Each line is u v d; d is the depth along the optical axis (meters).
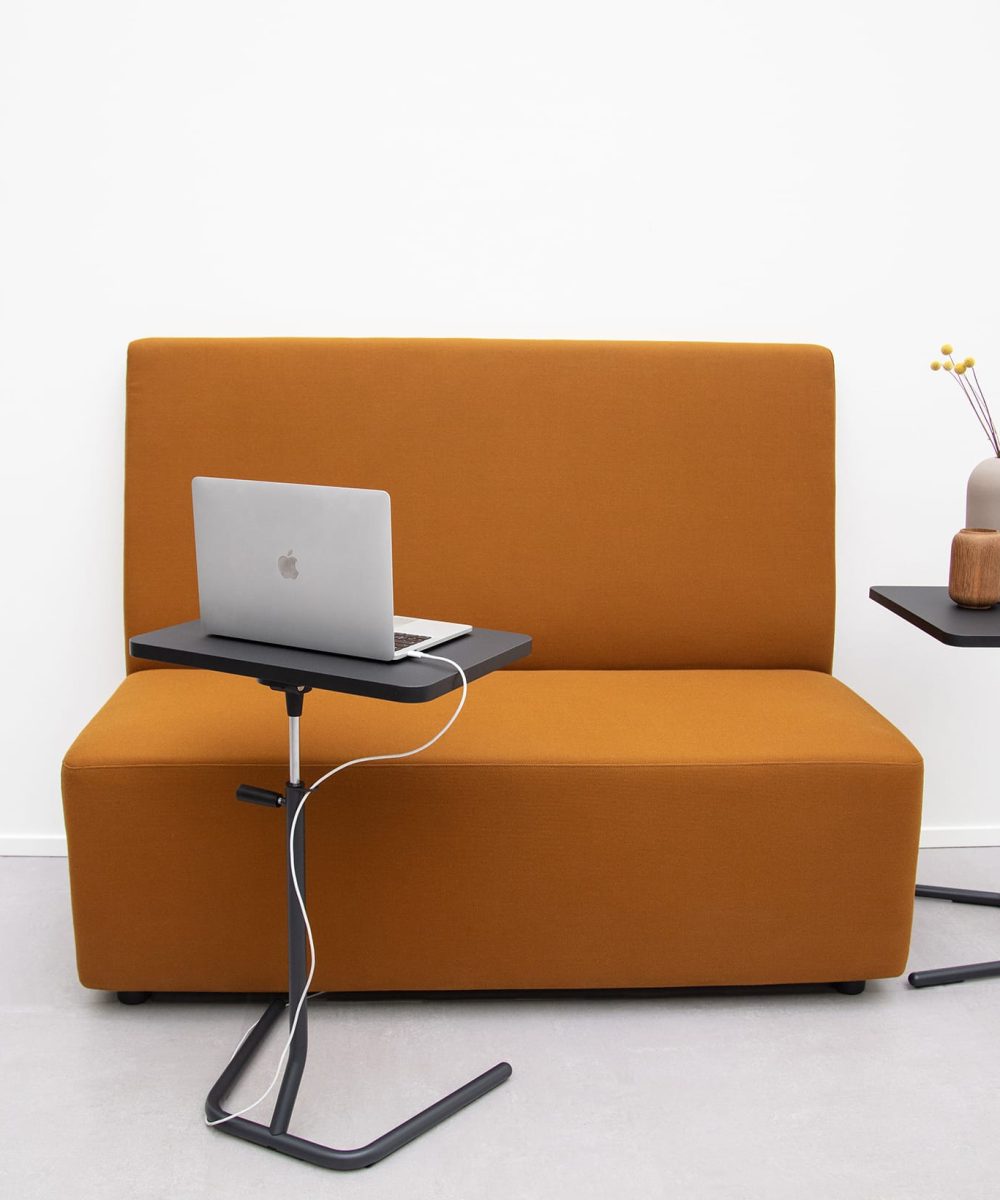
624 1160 1.93
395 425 2.82
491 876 2.28
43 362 2.91
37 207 2.86
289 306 2.94
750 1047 2.25
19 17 2.79
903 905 2.35
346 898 2.28
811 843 2.30
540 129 2.91
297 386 2.80
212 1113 2.00
